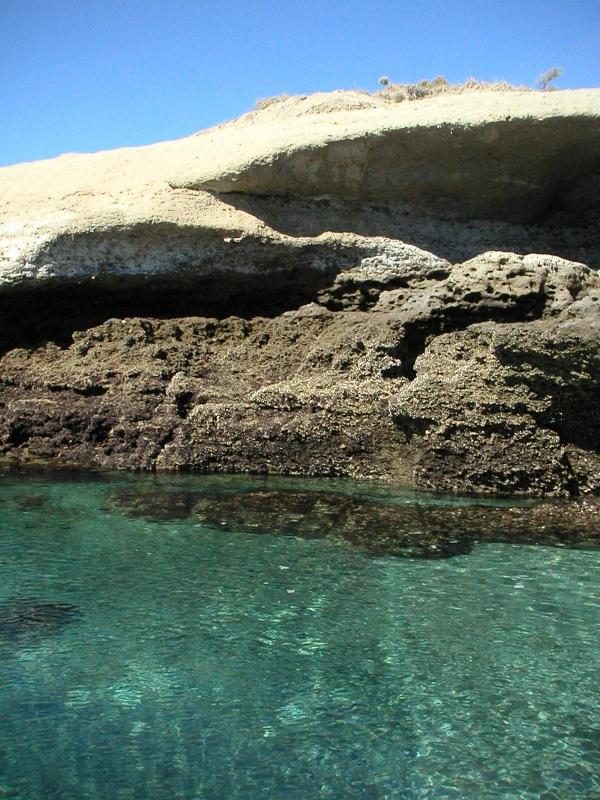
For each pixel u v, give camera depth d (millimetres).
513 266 11016
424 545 7785
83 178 14109
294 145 12352
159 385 11719
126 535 8172
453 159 12516
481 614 6285
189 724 4773
